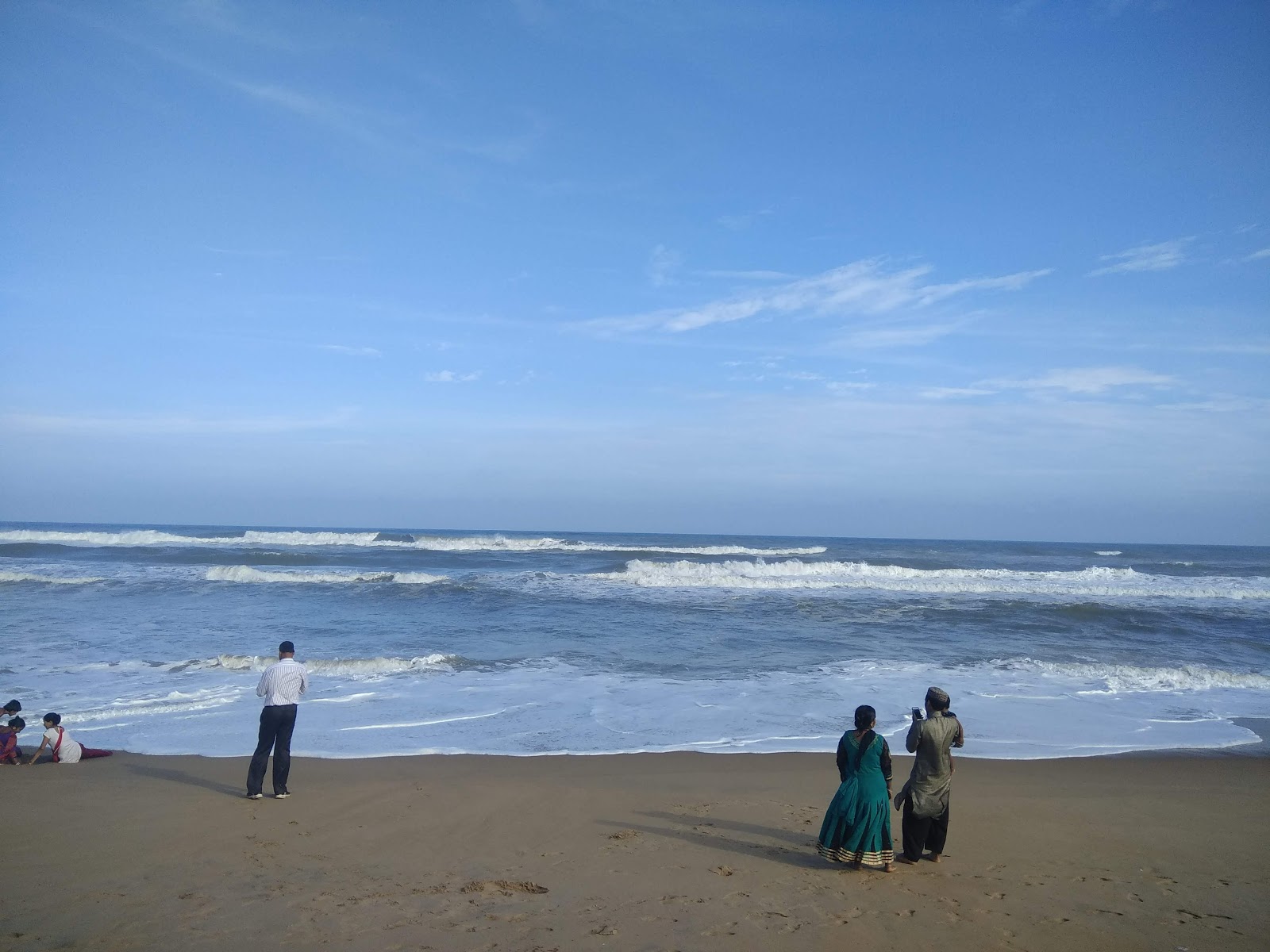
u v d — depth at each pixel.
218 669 14.01
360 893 5.40
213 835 6.62
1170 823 7.43
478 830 6.93
